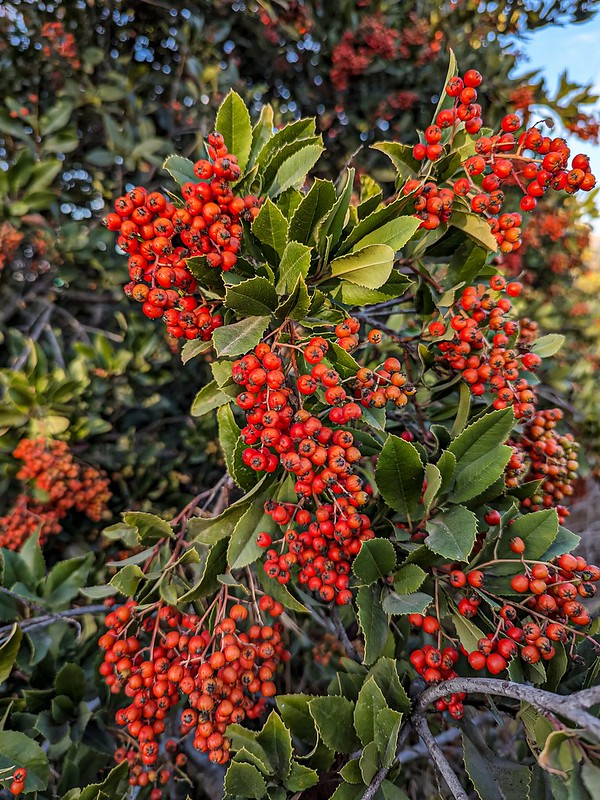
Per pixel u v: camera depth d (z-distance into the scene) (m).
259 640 0.27
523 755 0.30
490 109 0.55
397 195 0.28
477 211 0.26
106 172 0.64
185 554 0.26
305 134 0.27
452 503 0.25
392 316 0.40
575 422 0.61
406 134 0.60
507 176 0.26
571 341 0.71
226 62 0.63
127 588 0.26
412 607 0.23
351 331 0.24
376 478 0.24
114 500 0.60
